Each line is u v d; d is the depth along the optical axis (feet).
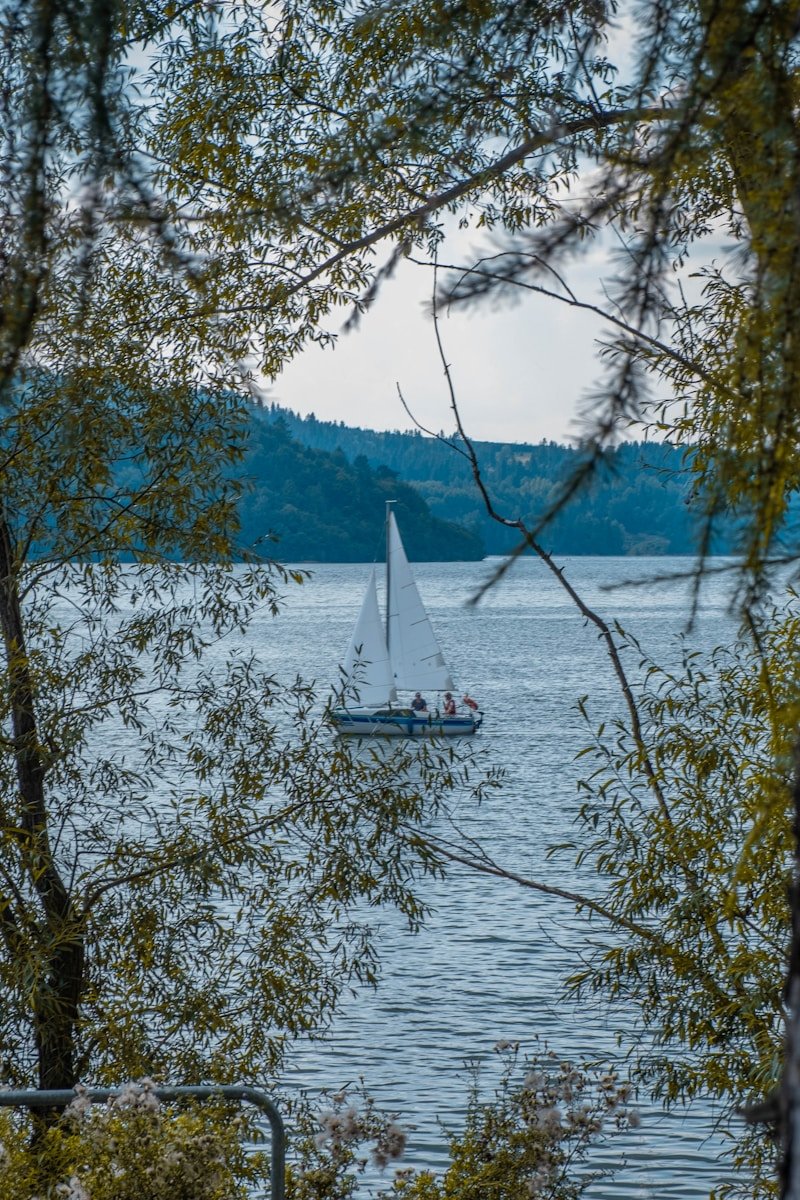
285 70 64.03
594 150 35.45
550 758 456.86
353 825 95.81
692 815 74.64
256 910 100.73
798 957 19.21
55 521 94.89
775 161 21.12
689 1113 149.07
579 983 79.30
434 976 213.05
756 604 22.63
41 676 93.56
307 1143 80.69
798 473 26.84
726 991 73.92
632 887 76.48
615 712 599.57
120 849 97.25
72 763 96.17
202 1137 54.54
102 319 80.07
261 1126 91.86
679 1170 134.00
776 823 60.49
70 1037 92.99
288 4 62.69
